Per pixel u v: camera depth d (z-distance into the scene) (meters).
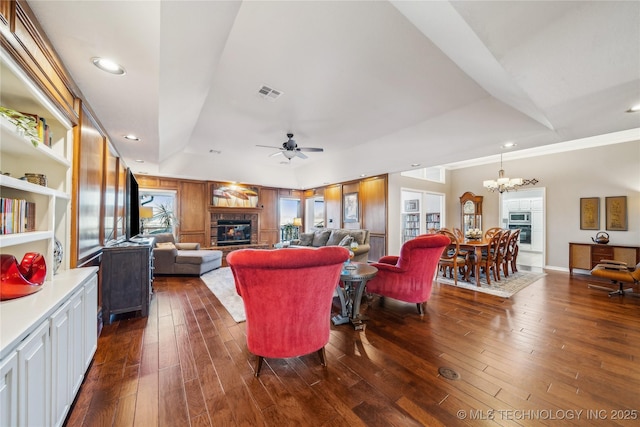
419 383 1.81
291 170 7.93
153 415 1.50
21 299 1.31
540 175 6.28
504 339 2.46
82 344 1.68
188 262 4.91
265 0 1.67
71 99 1.92
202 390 1.73
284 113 3.59
